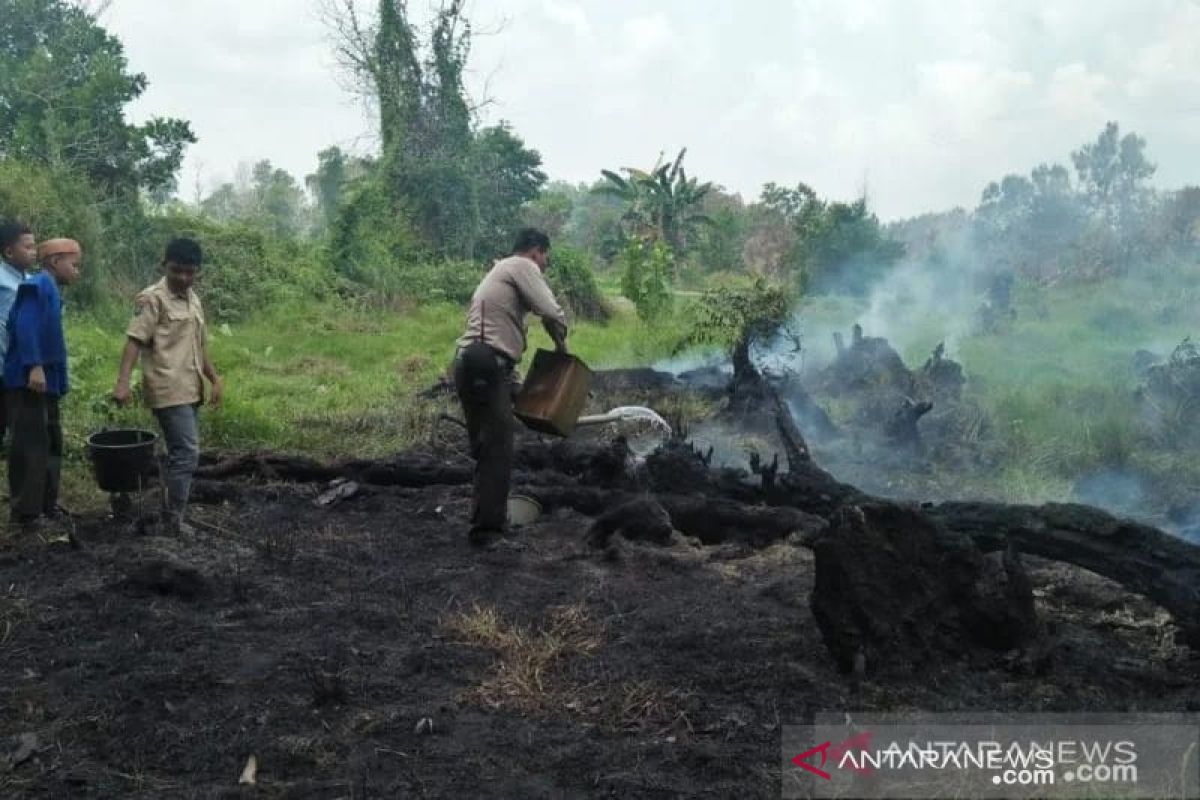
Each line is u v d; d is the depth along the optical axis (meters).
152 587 5.23
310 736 3.77
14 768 3.55
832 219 28.47
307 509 7.00
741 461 8.79
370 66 29.11
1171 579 4.50
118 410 8.94
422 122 29.19
